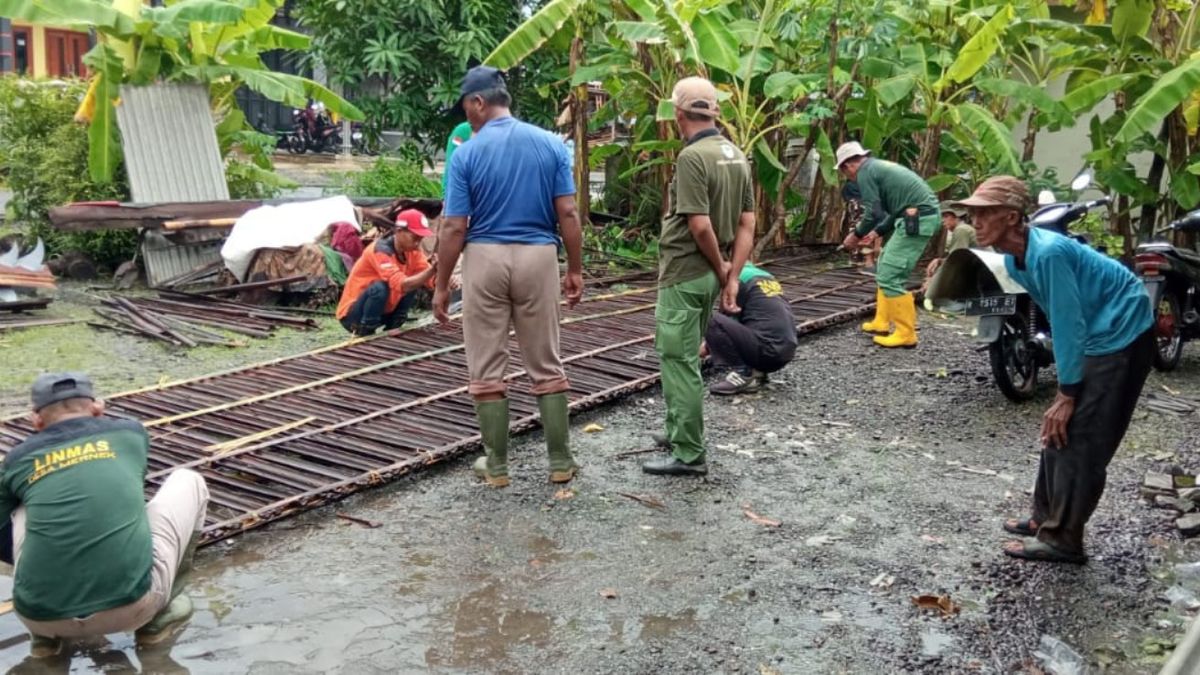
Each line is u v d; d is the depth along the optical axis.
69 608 2.84
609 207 11.70
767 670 3.00
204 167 9.07
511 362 6.10
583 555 3.75
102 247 8.84
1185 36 8.22
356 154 22.52
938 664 3.04
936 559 3.75
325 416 5.18
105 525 2.85
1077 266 3.33
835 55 8.62
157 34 8.34
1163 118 7.98
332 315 7.67
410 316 7.57
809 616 3.33
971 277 4.23
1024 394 5.70
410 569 3.62
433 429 5.00
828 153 9.02
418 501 4.23
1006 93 8.48
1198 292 6.39
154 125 8.83
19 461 2.86
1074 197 8.92
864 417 5.45
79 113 8.77
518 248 4.13
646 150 10.11
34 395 2.95
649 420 5.32
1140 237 8.90
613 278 9.00
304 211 8.05
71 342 6.67
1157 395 5.88
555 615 3.31
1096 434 3.46
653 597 3.44
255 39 9.61
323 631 3.19
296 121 23.31
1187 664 2.78
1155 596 3.48
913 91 9.64
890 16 8.41
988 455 4.89
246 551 3.75
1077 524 3.62
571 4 8.41
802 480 4.52
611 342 6.72
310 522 4.01
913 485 4.49
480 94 4.14
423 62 11.88
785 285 8.74
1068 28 8.27
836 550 3.82
